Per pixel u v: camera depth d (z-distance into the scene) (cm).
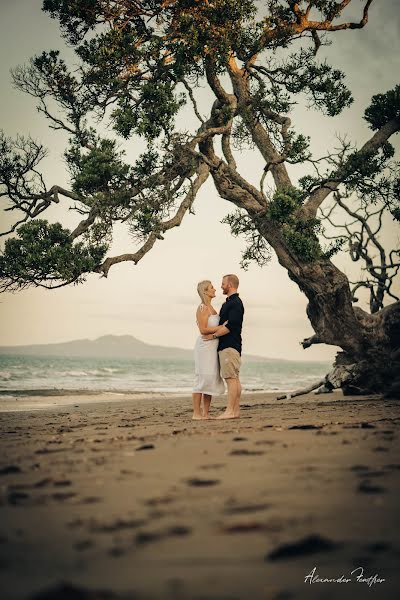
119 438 581
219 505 256
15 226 2041
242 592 154
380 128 2291
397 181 2089
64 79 1997
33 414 1465
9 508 266
